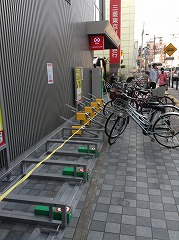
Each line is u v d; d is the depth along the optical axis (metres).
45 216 2.55
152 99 6.59
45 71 5.08
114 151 4.76
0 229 2.47
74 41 7.45
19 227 2.50
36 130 4.72
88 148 4.34
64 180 3.45
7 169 3.42
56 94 5.81
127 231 2.46
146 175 3.71
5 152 3.36
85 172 3.37
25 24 4.17
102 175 3.71
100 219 2.65
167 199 3.04
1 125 3.18
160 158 4.40
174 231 2.46
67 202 2.86
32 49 4.45
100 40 10.11
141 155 4.55
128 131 6.25
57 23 5.81
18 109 3.99
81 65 8.55
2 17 3.47
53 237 2.31
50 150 4.55
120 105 5.10
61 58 6.16
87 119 6.11
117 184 3.43
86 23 9.41
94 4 11.72
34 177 3.53
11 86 3.75
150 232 2.44
